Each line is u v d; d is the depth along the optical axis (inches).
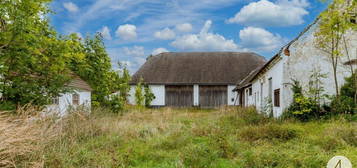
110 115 418.9
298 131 252.7
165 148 232.7
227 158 196.1
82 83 522.6
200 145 216.5
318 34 343.9
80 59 345.7
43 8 279.1
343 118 293.6
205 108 913.5
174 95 930.1
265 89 479.2
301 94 345.7
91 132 268.2
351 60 354.9
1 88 240.1
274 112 412.8
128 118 464.4
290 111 347.3
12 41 238.7
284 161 169.2
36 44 252.4
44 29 296.5
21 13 234.7
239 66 992.9
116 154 201.6
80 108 339.3
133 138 280.1
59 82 289.4
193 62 1030.4
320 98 345.4
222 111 569.3
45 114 237.0
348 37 357.1
